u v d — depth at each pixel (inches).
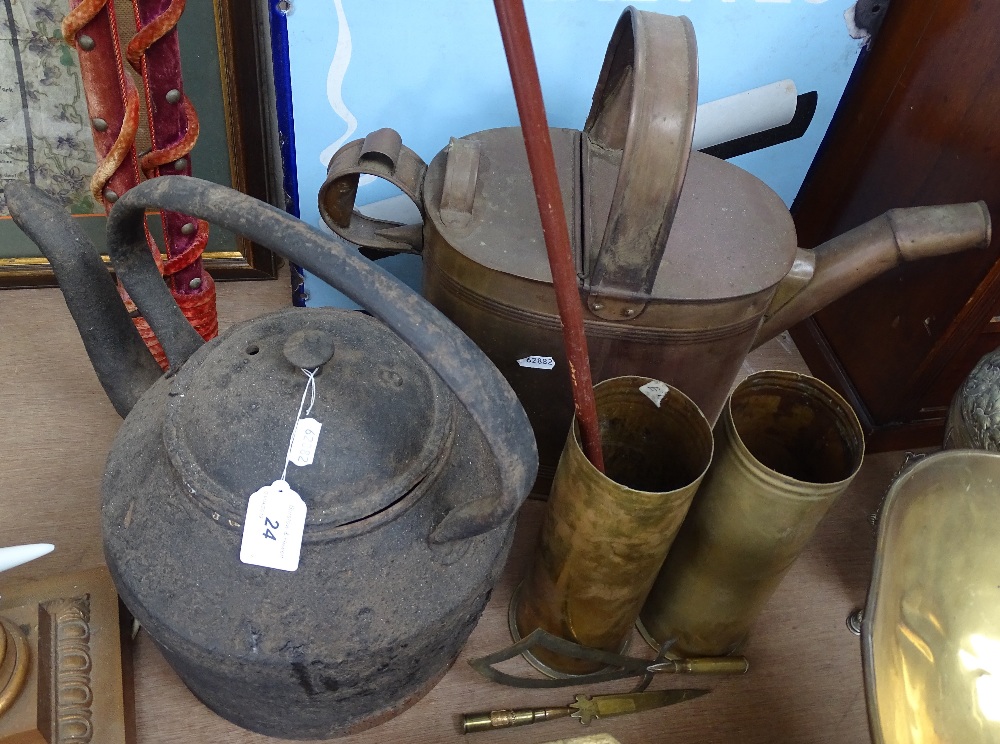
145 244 26.6
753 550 28.4
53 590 31.3
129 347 28.9
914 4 39.4
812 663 36.0
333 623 22.5
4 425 40.7
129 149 32.0
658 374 33.8
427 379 25.9
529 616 33.7
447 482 24.6
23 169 43.2
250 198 22.0
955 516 22.9
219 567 22.5
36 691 27.1
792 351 51.6
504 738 32.0
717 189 35.0
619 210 26.5
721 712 33.9
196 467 22.6
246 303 49.3
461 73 39.8
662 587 33.6
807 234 51.2
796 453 32.8
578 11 38.4
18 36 38.8
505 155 35.0
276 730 29.3
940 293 38.3
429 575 23.6
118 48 29.7
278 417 22.7
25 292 48.1
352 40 37.5
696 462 28.5
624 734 32.9
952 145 36.8
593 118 35.7
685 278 30.6
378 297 19.9
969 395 32.1
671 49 24.2
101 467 39.4
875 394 44.3
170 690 32.0
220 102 41.7
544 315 31.1
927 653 21.8
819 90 44.9
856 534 41.6
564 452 27.7
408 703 31.3
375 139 32.8
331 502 22.4
